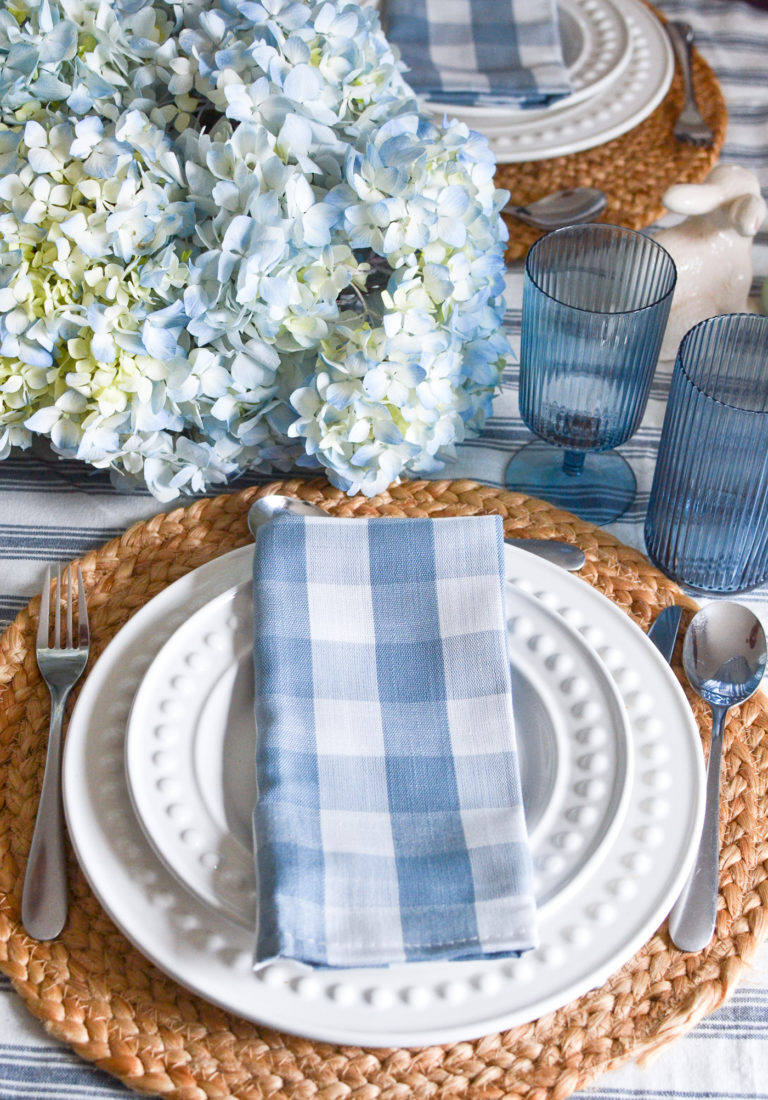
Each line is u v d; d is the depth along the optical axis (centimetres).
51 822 60
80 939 57
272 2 70
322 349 69
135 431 70
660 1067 56
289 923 49
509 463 86
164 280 65
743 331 73
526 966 52
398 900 51
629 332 73
